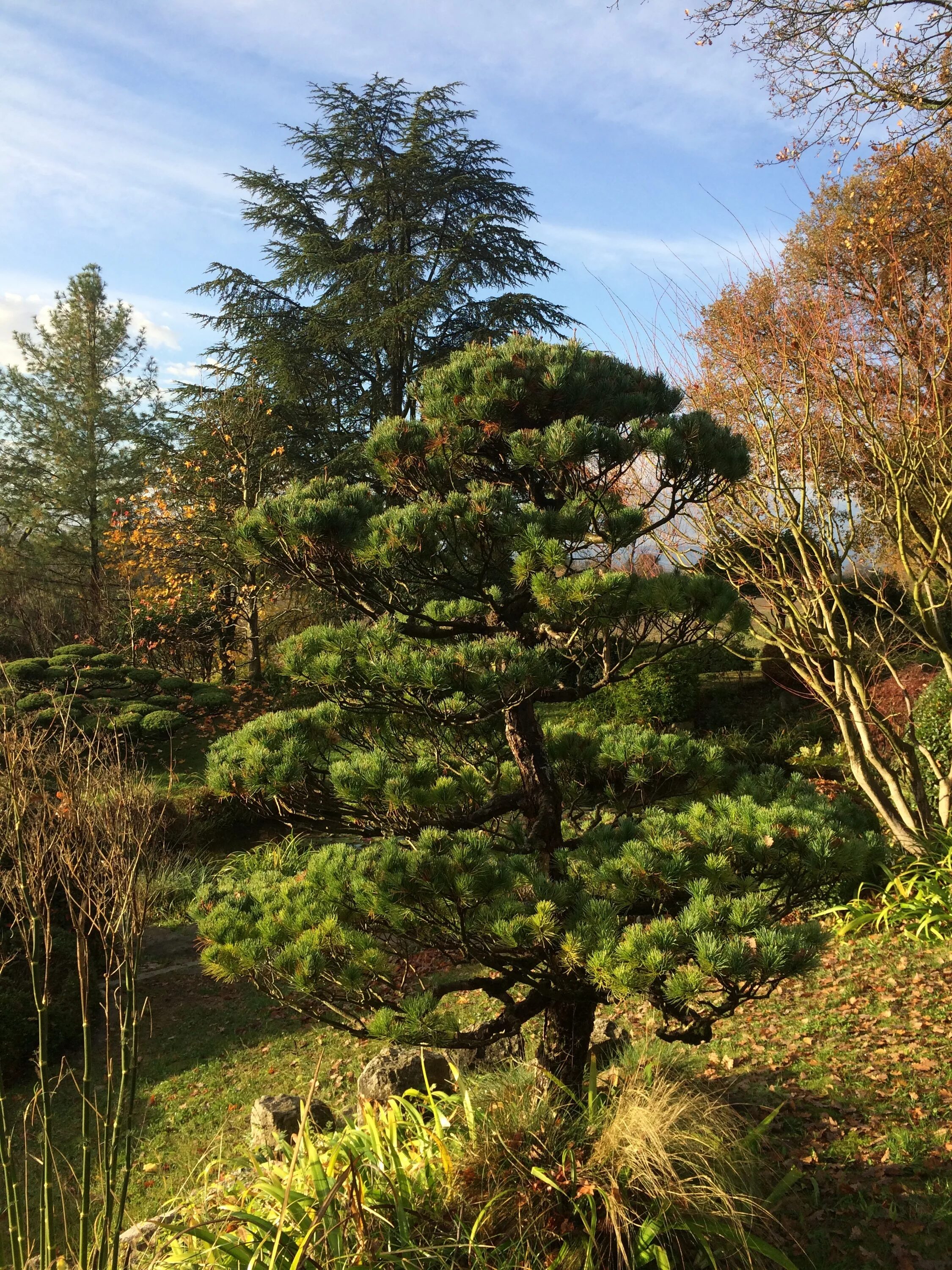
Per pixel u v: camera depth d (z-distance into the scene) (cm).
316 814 439
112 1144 312
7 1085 673
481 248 1938
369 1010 380
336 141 2012
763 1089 498
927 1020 555
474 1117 377
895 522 787
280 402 2000
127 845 343
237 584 1934
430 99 2002
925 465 754
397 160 1969
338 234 2086
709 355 843
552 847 432
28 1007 690
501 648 391
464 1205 336
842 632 916
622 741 470
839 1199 396
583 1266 317
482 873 352
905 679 1155
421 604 462
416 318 1850
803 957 329
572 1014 409
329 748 464
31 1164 550
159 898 953
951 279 736
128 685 1691
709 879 361
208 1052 707
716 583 401
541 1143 361
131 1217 477
